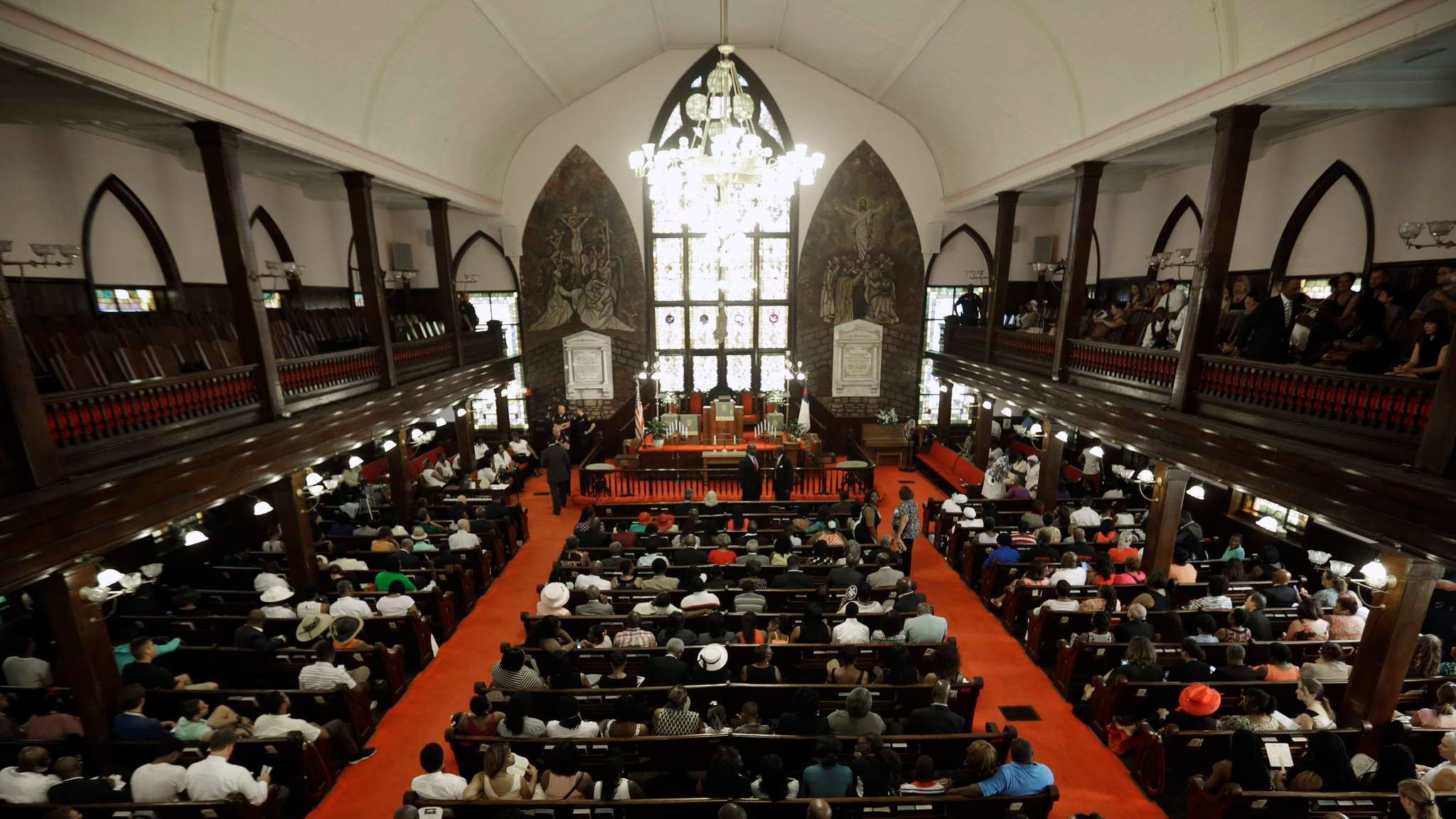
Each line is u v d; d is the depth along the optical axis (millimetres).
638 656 8062
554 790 5645
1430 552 5715
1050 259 20094
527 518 15633
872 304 20828
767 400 20438
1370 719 6945
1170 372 9594
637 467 18344
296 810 6926
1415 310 8406
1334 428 6848
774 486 16781
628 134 19609
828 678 7633
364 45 10492
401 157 13430
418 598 10055
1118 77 10266
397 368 13445
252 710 7410
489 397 21484
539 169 19719
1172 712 7141
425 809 5379
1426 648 7535
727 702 7336
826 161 19984
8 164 9000
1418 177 9117
